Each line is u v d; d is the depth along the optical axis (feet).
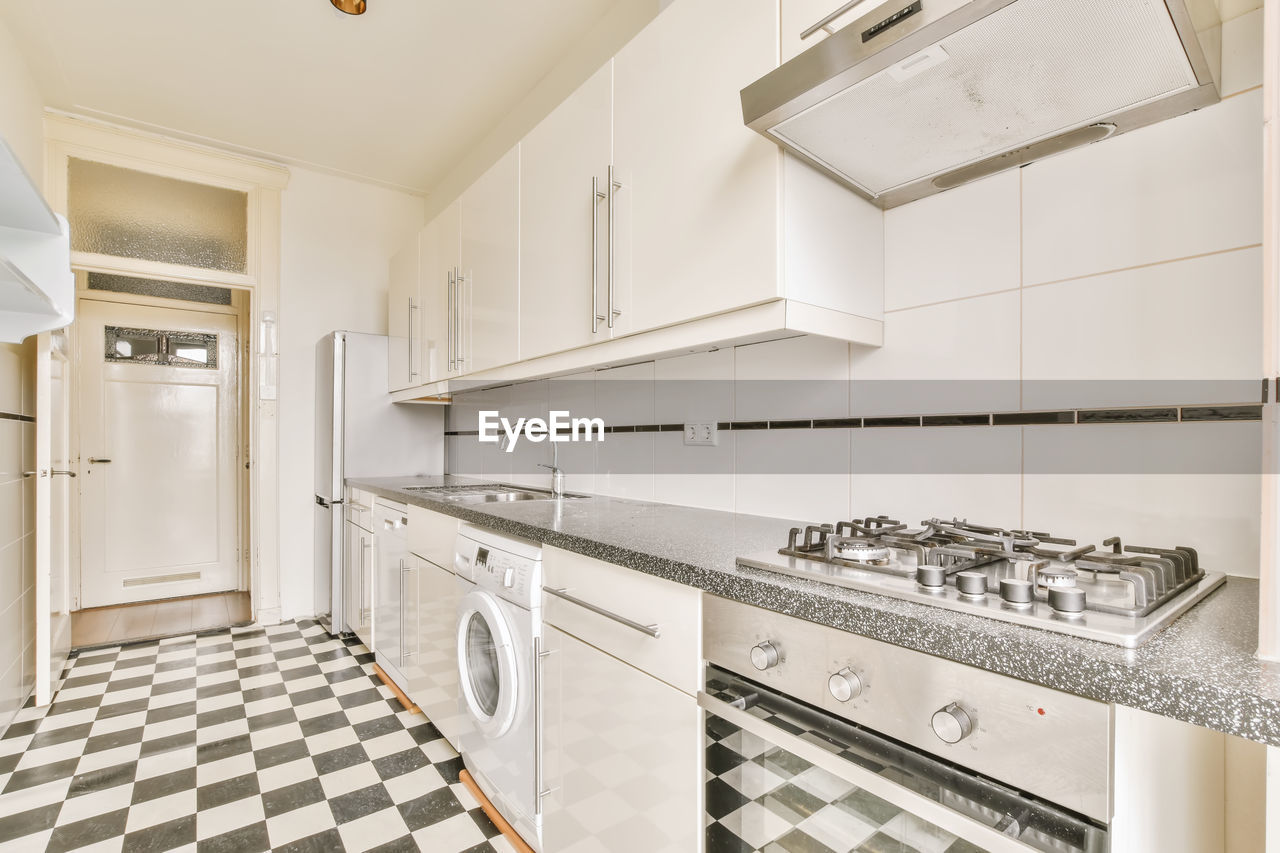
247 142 9.99
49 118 8.91
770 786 2.87
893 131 3.31
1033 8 2.32
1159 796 2.12
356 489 9.36
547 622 4.51
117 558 11.78
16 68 7.45
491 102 8.87
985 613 2.29
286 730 6.69
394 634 7.67
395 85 8.43
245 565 12.88
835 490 4.71
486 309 6.83
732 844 3.05
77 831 4.95
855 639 2.50
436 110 9.07
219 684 7.96
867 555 3.13
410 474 10.56
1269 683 1.69
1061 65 2.71
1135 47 2.59
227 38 7.42
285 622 10.68
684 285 4.16
